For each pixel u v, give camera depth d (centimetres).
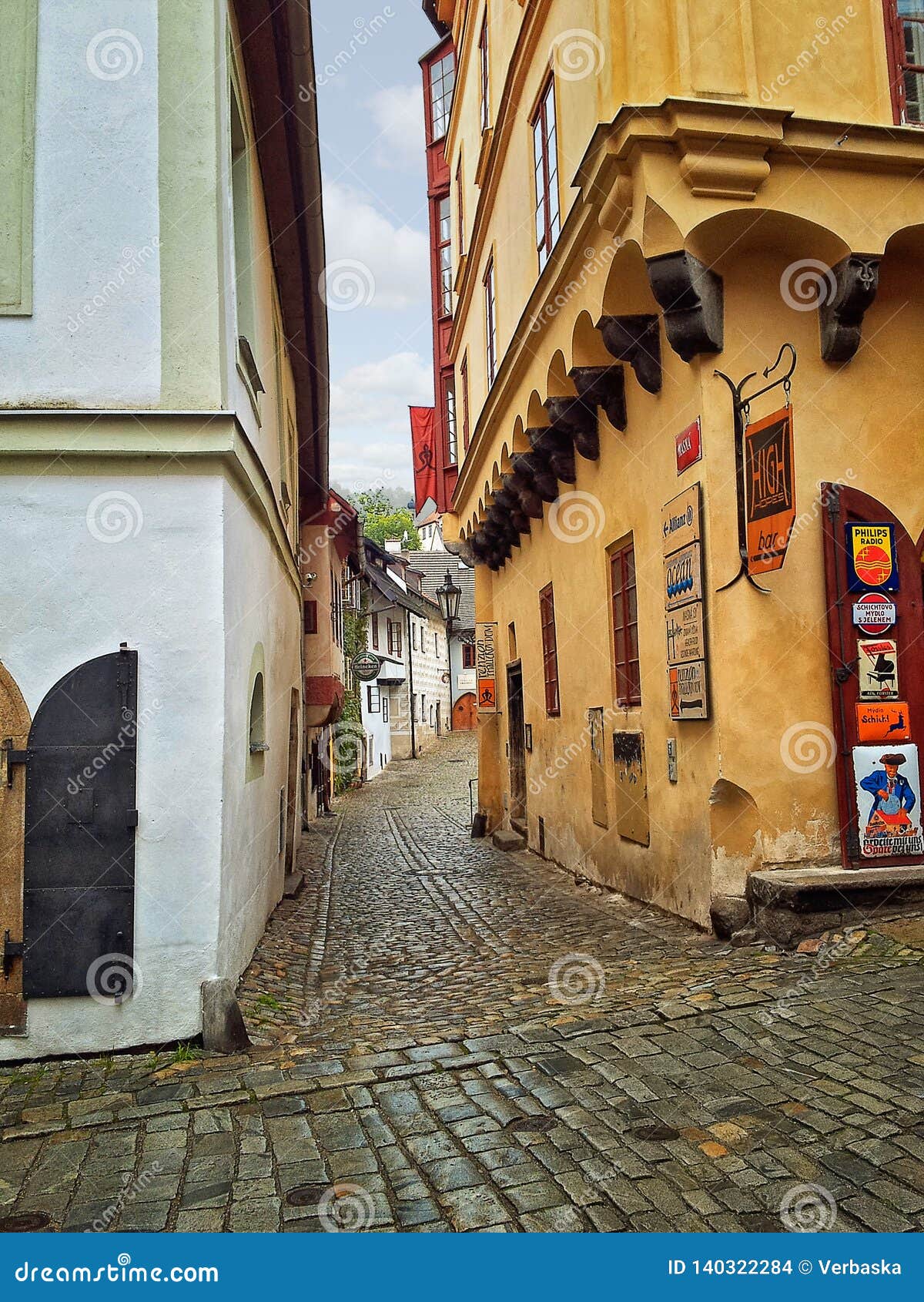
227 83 622
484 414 1352
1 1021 530
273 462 962
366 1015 620
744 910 683
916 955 582
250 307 763
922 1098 400
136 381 570
